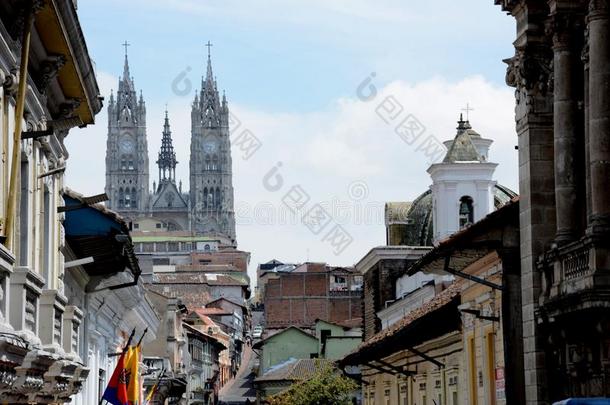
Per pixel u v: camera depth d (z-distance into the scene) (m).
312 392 94.75
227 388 192.50
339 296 162.25
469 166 80.19
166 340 98.56
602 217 30.89
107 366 58.50
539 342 35.06
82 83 34.81
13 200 25.83
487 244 38.25
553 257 33.72
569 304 31.14
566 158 34.06
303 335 142.75
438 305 52.41
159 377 76.06
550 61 35.72
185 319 158.50
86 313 48.59
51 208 35.03
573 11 33.94
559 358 33.16
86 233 41.56
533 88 36.00
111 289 49.28
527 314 35.72
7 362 24.88
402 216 94.44
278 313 162.00
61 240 37.41
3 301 25.61
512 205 38.00
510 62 37.12
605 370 30.39
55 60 31.88
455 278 62.38
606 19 31.34
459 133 82.75
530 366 35.44
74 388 36.72
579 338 31.22
